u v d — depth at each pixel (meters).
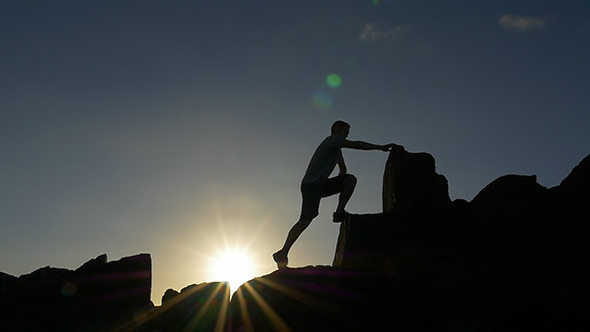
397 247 11.67
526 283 10.61
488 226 11.75
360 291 11.05
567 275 10.52
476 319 10.12
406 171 12.43
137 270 12.58
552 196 11.96
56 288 12.26
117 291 12.34
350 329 10.69
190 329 11.39
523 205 12.27
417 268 11.15
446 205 12.16
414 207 12.13
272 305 11.13
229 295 11.70
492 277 10.82
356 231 11.80
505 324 9.79
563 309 9.80
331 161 11.88
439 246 11.55
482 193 13.00
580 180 12.52
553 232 11.41
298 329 10.82
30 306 11.95
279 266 11.78
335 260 12.77
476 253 11.45
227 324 11.29
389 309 10.77
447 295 10.69
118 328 11.65
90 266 12.52
